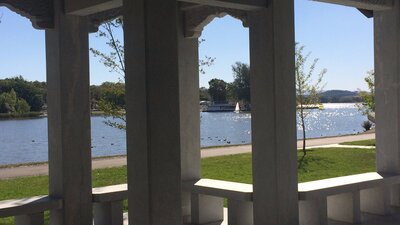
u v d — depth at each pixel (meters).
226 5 6.11
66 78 6.65
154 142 5.01
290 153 6.51
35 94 54.94
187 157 8.16
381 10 7.98
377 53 8.13
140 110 5.05
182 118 8.12
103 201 6.88
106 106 11.81
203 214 7.79
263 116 6.48
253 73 6.58
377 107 8.22
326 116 80.31
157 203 5.03
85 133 6.82
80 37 6.79
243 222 7.22
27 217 6.39
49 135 6.81
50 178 6.83
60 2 6.61
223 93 77.56
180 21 8.10
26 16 6.54
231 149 20.53
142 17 4.99
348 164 14.41
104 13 7.11
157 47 5.05
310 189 6.86
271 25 6.32
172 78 5.17
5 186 11.48
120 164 15.44
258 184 6.59
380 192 7.93
